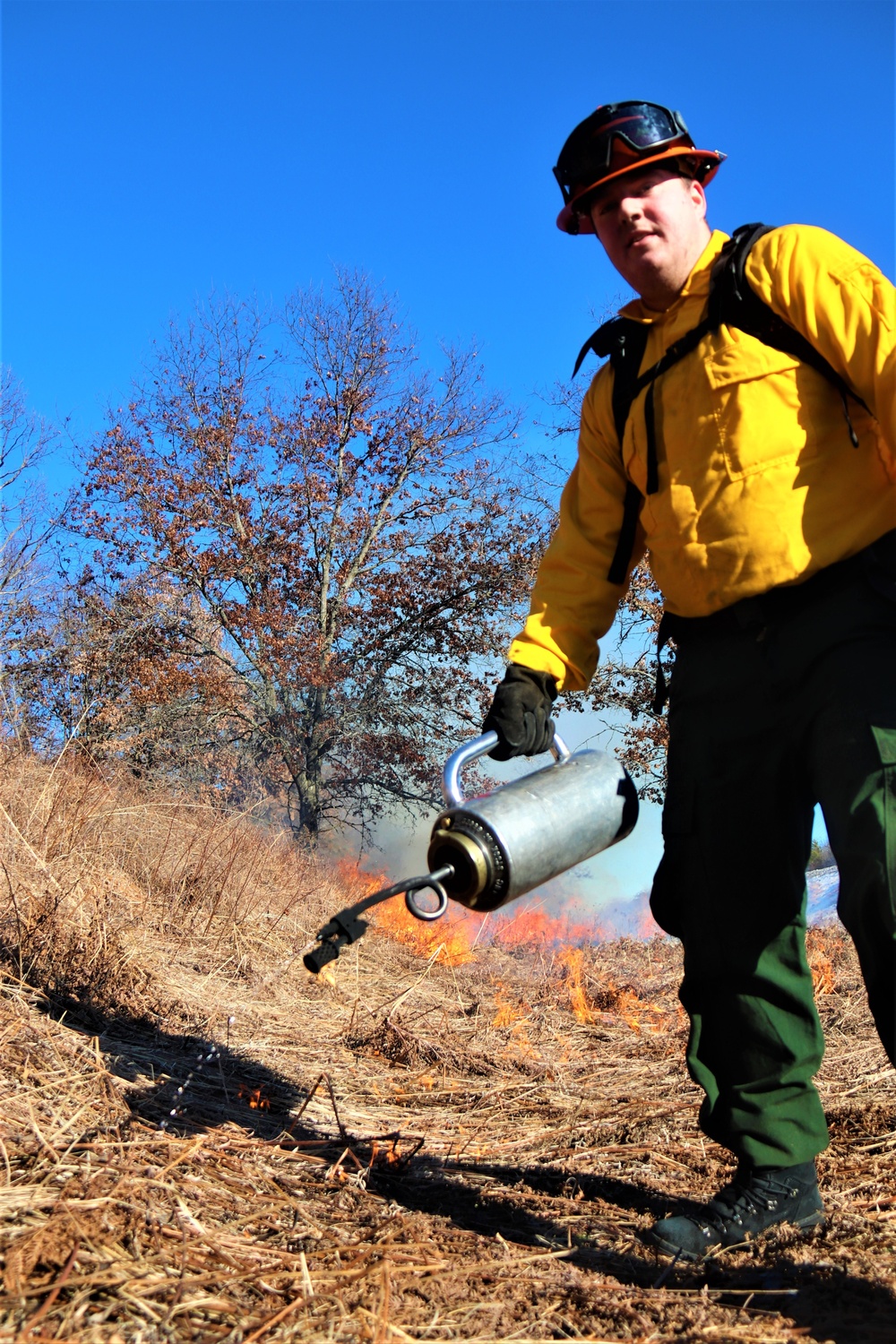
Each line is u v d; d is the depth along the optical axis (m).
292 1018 4.45
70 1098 2.51
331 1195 2.26
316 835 18.41
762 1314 1.78
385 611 20.75
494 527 21.27
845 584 2.06
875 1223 2.25
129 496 20.69
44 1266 1.62
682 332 2.22
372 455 21.72
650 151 2.20
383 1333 1.56
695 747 2.29
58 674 19.56
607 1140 3.04
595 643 2.56
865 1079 3.59
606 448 2.51
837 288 2.04
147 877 5.98
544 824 2.07
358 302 21.38
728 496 2.12
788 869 2.26
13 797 5.36
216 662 21.20
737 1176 2.27
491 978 6.46
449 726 20.95
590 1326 1.70
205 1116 2.72
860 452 2.10
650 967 7.32
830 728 2.01
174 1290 1.60
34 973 3.59
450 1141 3.00
